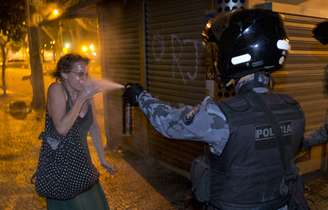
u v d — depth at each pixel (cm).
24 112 1069
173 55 482
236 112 149
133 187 470
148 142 574
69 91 254
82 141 262
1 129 834
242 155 149
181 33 461
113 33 630
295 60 418
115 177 507
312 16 414
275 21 161
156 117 157
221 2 338
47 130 252
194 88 448
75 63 249
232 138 146
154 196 439
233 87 178
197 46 432
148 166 554
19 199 439
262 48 155
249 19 157
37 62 1125
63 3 1069
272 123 153
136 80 576
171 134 155
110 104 665
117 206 414
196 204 184
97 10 666
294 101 168
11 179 509
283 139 156
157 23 510
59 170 250
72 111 242
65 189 253
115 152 633
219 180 155
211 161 158
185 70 462
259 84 162
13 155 627
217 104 152
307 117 446
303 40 421
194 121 148
